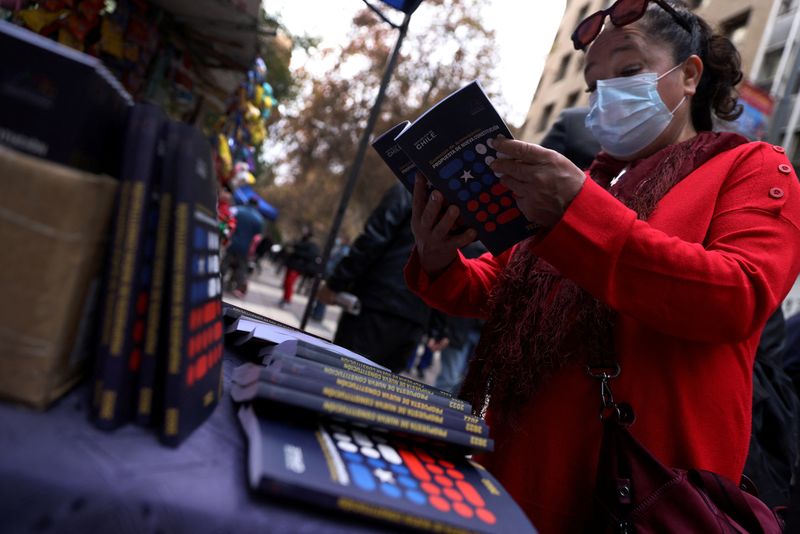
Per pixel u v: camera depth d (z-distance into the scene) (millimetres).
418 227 1325
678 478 998
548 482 1141
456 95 976
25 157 574
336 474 641
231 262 9820
